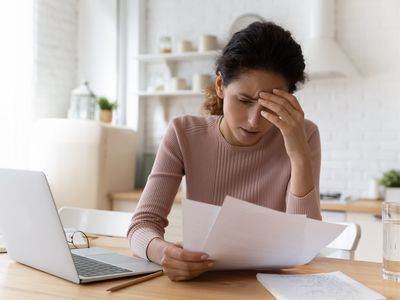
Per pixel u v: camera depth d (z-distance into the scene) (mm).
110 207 3719
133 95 4172
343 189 3588
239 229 1040
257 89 1290
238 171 1609
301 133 1321
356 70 3406
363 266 1232
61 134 3680
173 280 1071
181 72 4113
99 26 4344
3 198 1185
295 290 972
